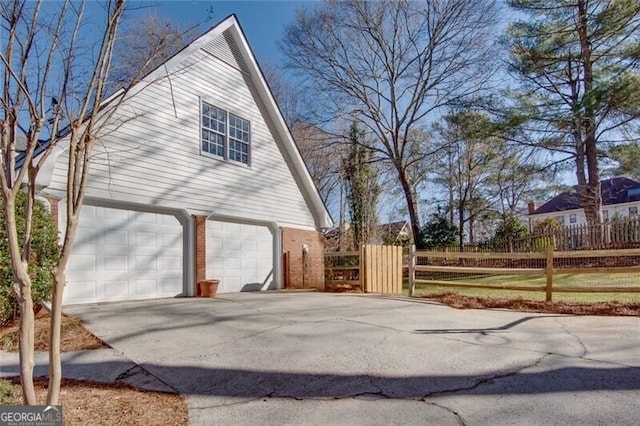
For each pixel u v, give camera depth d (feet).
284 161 46.06
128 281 30.50
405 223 104.47
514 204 104.37
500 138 68.13
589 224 60.59
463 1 68.08
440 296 32.50
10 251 7.34
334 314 24.22
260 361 15.38
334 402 11.85
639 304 25.76
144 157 31.19
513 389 12.37
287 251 45.39
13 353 16.35
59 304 7.74
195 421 10.83
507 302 27.94
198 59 36.42
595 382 12.74
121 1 8.71
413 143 81.97
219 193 37.55
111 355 16.06
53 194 25.72
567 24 59.98
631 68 55.21
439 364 14.73
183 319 22.56
